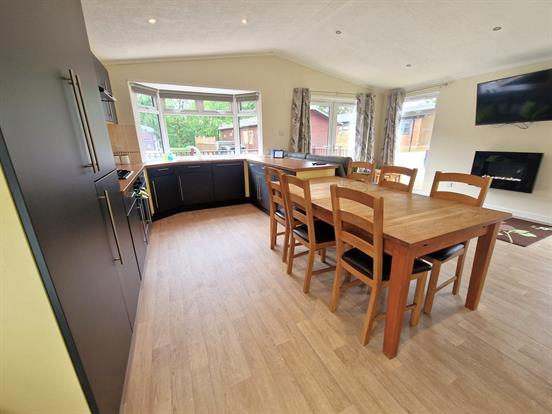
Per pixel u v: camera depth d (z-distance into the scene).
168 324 1.71
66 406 0.88
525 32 2.96
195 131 4.92
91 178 1.17
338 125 6.09
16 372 0.80
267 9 2.92
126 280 1.58
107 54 3.45
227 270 2.39
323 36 3.83
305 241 1.98
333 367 1.37
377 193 2.09
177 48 3.69
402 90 5.77
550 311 1.78
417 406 1.16
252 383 1.29
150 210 3.62
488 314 1.75
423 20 3.04
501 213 1.56
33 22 0.81
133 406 1.19
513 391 1.23
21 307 0.73
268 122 5.08
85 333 0.90
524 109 3.57
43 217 0.73
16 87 0.68
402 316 1.34
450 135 4.77
